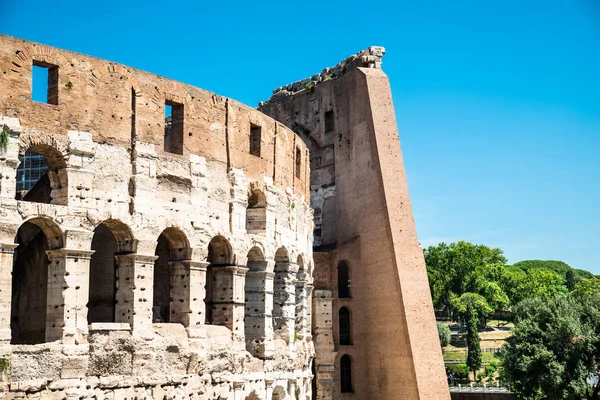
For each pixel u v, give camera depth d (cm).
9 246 5100
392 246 9112
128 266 5888
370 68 10000
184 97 6397
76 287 5444
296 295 8331
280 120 11044
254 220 7344
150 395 5775
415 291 9044
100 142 5716
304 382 8181
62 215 5416
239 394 6625
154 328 5997
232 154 6856
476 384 13125
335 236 10012
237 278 6806
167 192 6159
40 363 5162
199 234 6378
